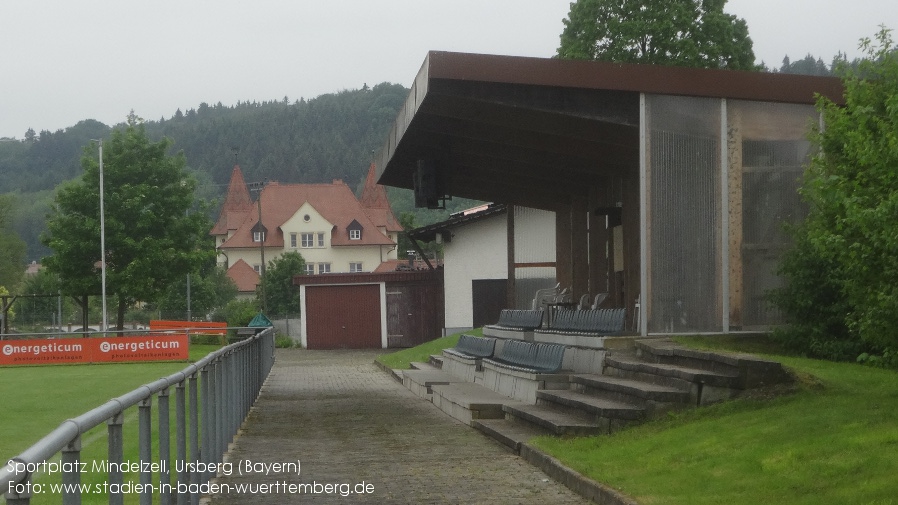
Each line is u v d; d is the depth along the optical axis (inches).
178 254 1946.4
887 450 274.8
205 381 322.7
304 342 1760.6
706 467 302.0
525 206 1034.1
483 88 550.3
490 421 509.4
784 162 564.1
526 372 533.6
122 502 183.0
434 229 1565.0
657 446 346.6
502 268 1549.0
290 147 7765.8
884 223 298.8
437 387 659.4
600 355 519.8
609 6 1321.4
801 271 526.9
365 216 4330.7
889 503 229.9
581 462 343.6
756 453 303.6
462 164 864.9
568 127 609.6
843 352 507.2
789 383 397.1
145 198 1936.5
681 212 556.7
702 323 555.5
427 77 535.5
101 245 1878.7
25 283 3097.9
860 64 374.3
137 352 1327.5
